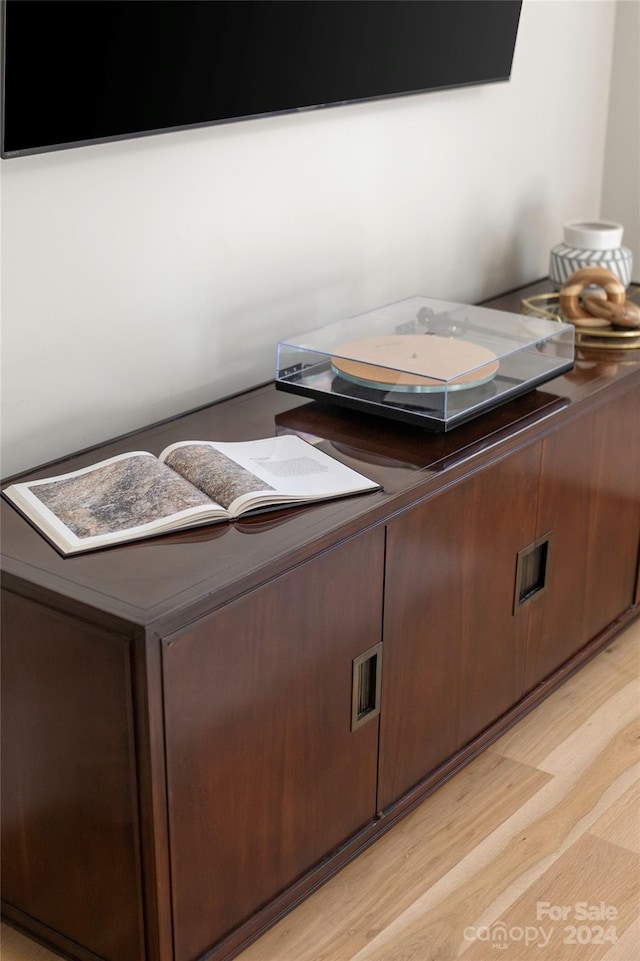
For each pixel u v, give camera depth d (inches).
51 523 59.0
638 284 107.8
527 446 73.4
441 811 74.3
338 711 63.7
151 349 75.2
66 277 68.1
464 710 75.8
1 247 64.0
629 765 78.8
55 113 61.9
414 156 92.6
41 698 56.3
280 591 56.8
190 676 53.1
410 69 85.8
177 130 69.9
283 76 75.3
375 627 64.5
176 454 65.9
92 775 55.7
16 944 63.9
